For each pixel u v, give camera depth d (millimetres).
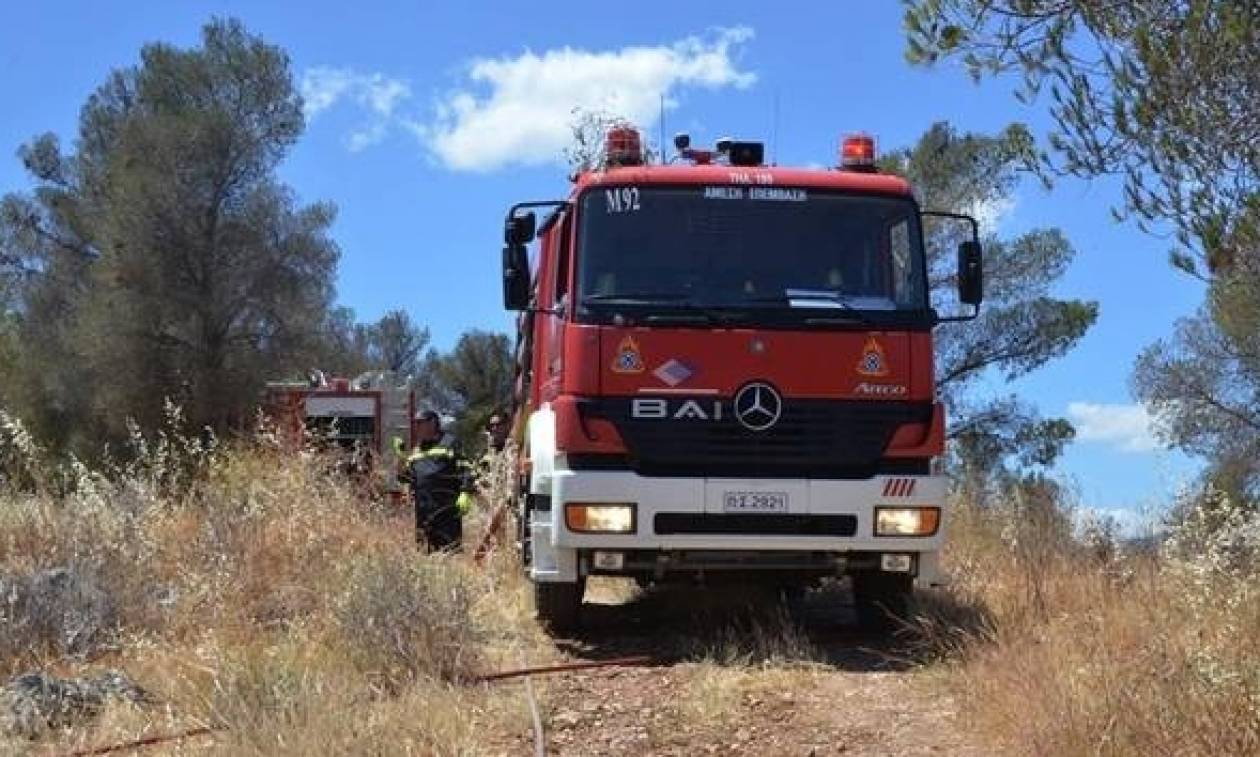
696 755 6254
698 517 8078
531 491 9258
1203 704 5500
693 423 8125
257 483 11445
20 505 10906
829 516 8141
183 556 9570
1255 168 4422
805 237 8523
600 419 8109
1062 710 5906
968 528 11445
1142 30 4500
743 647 8461
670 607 9953
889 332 8336
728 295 8328
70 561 8883
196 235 33719
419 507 13250
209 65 34812
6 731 6227
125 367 32688
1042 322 21625
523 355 11055
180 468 12156
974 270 8961
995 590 9312
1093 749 5562
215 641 7480
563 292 8766
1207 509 8039
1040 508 11109
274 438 13320
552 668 7828
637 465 8141
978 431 21844
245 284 34125
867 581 9086
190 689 6734
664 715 6902
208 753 5816
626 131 9039
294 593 8805
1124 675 6129
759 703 7109
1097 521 9703
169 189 33375
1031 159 5000
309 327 35062
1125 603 7781
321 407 22969
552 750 6293
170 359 32969
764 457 8156
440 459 13430
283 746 5723
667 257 8406
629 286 8320
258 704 6277
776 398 8172
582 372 8156
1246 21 4309
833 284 8438
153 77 35094
